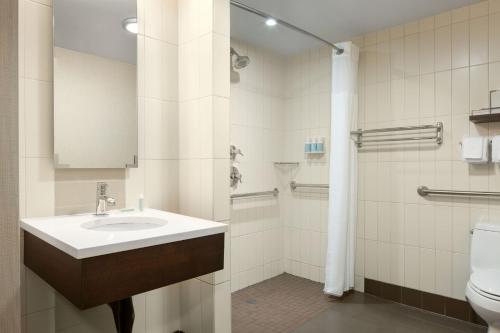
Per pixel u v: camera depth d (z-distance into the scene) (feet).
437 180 7.98
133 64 5.71
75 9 5.06
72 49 5.02
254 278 9.96
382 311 8.12
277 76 10.70
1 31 2.36
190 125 6.12
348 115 8.64
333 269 8.64
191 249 4.19
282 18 8.14
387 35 8.79
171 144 6.30
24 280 4.62
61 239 3.54
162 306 6.15
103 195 5.11
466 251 7.60
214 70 5.72
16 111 2.40
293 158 10.80
